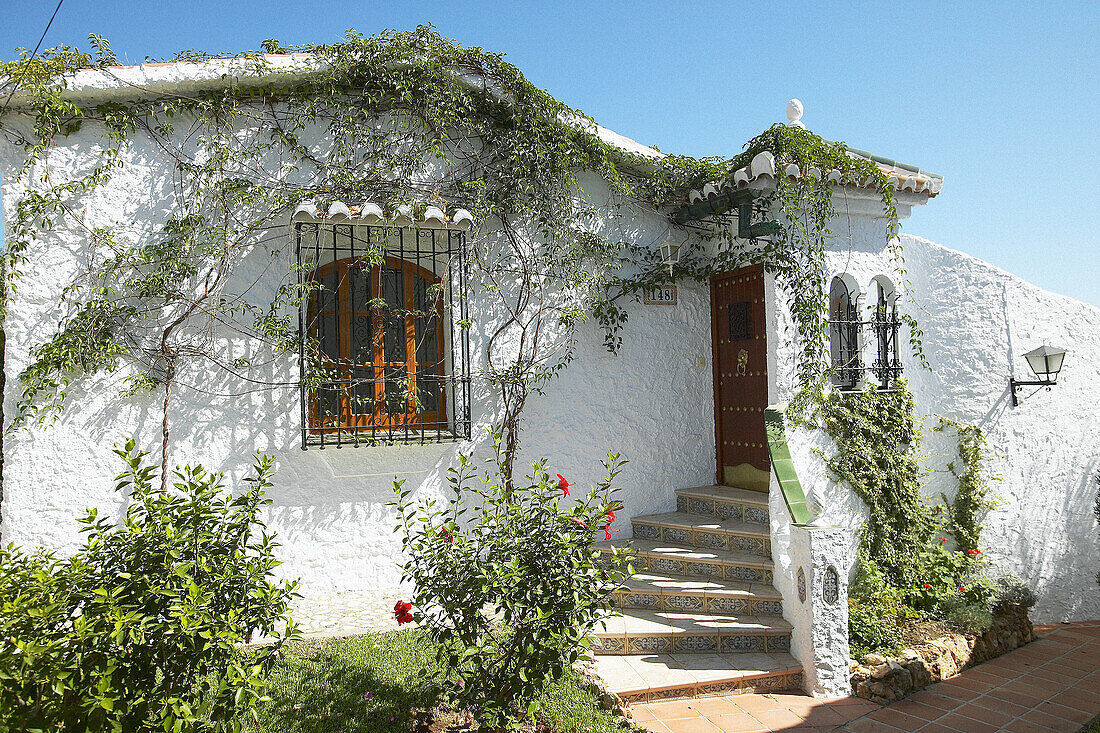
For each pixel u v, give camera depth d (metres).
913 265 8.51
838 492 7.00
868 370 7.64
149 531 3.61
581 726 4.64
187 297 6.33
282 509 6.54
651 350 8.06
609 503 4.49
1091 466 8.52
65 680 3.14
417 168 6.95
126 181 6.24
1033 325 8.25
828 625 5.47
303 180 6.70
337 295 7.02
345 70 6.64
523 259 7.37
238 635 3.61
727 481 8.24
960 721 5.19
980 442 7.96
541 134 7.20
